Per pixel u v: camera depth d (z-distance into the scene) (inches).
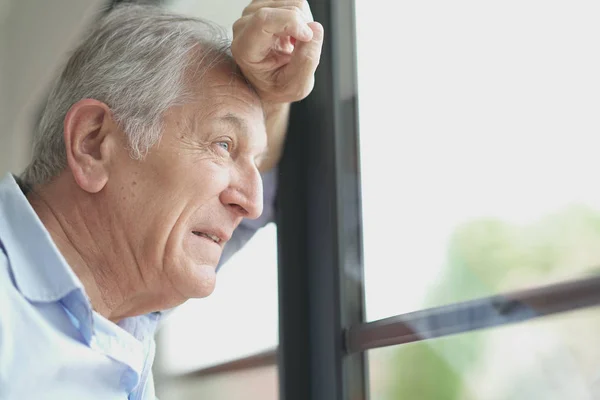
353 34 58.7
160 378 80.0
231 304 69.9
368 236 56.9
